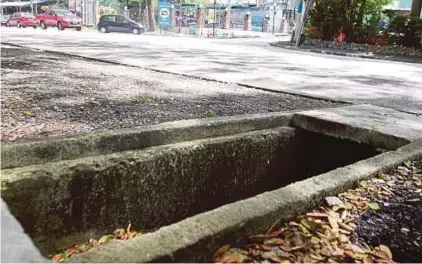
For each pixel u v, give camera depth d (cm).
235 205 210
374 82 952
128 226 310
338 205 243
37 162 278
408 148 355
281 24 4256
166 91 621
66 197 274
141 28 3181
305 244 201
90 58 1033
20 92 538
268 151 411
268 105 550
